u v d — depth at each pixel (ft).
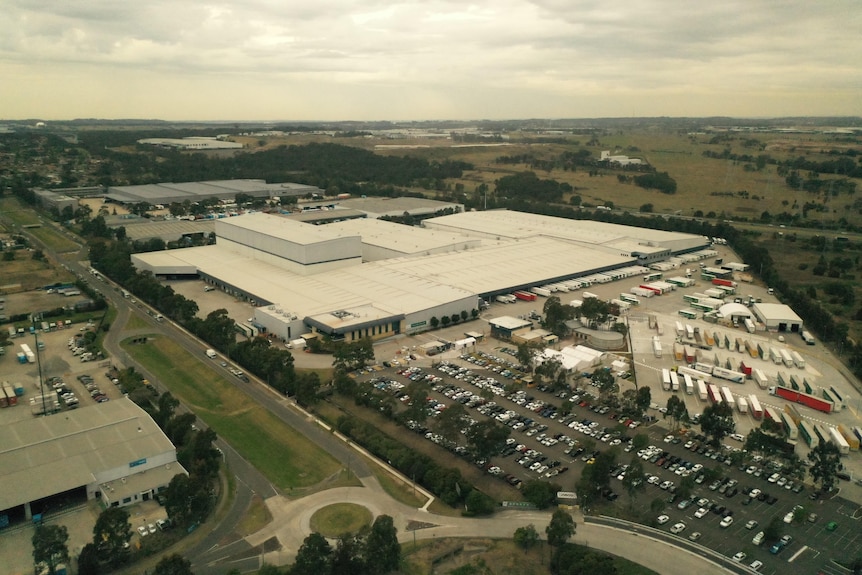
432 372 387.34
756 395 363.76
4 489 242.17
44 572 211.61
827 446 270.87
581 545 229.25
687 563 220.84
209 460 265.34
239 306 506.89
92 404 333.62
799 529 241.14
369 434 298.76
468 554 224.94
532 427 321.11
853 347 432.25
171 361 397.80
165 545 227.40
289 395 351.05
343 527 238.07
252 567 216.13
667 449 303.27
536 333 450.30
